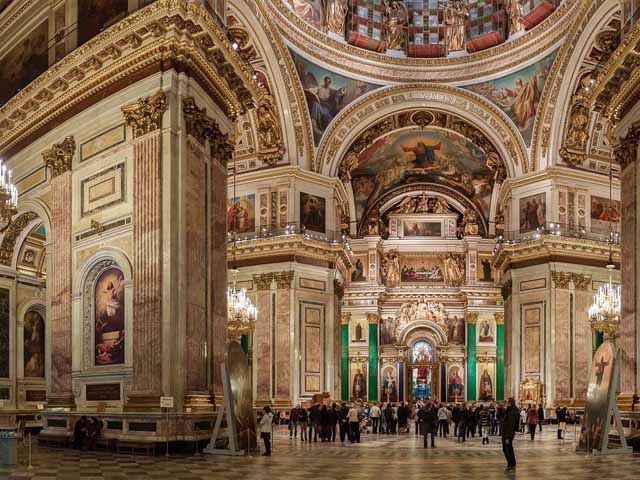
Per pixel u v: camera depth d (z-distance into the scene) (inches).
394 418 1091.9
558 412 916.6
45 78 700.7
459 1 1309.1
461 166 1659.7
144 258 606.9
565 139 1208.8
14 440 497.0
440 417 992.2
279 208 1208.8
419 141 1537.9
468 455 644.1
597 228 1221.1
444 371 1761.8
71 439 641.6
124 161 647.1
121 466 497.0
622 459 569.9
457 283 1791.3
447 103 1310.3
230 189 1249.4
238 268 1224.2
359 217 1793.8
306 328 1196.5
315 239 1208.8
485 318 1765.5
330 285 1236.5
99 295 661.9
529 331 1198.3
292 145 1214.3
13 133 780.6
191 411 586.2
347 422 868.6
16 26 840.3
